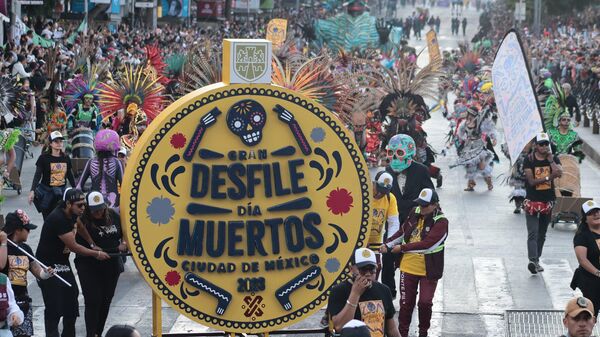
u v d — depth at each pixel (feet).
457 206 166.30
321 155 83.05
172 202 81.20
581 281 94.63
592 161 221.66
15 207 157.69
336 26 352.49
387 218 101.14
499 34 607.78
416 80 175.42
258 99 81.76
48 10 341.00
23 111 183.93
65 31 313.94
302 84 135.95
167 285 81.66
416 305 110.22
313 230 83.30
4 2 253.44
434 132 275.59
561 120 159.84
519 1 612.70
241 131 81.66
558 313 107.65
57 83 213.25
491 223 152.25
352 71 223.71
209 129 81.25
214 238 82.07
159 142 80.69
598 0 654.94
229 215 82.07
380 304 74.59
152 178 80.84
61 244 90.63
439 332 101.71
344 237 83.82
